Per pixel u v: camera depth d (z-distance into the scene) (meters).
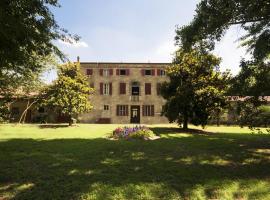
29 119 41.22
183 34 15.21
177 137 18.55
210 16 14.15
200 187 7.49
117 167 9.33
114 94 45.44
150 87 45.59
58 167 9.30
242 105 14.59
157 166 9.48
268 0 12.38
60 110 32.78
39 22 8.62
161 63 45.59
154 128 27.00
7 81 16.02
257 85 14.07
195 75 24.11
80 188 7.26
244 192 7.29
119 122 45.22
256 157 11.30
